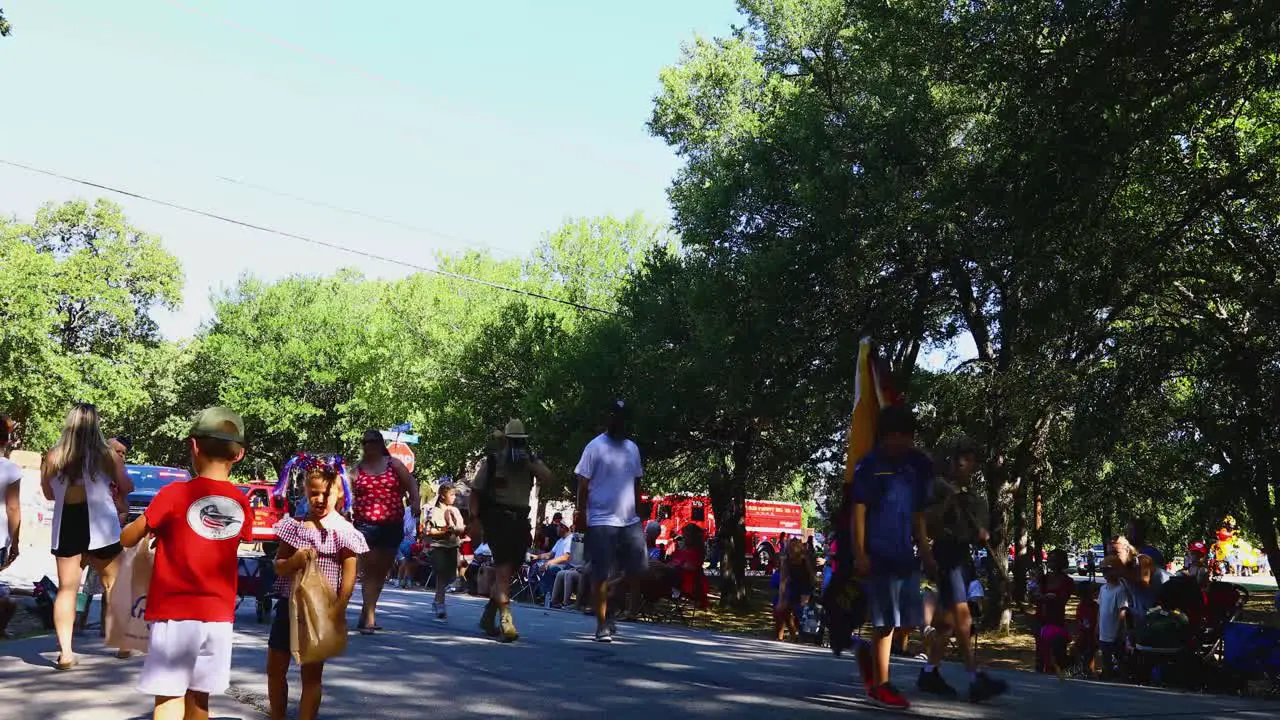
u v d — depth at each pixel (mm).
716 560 39406
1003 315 20984
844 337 24266
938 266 23438
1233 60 13477
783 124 25938
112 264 69812
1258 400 17297
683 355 28016
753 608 30672
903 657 11266
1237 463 18594
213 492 5094
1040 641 14547
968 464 7648
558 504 49250
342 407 66375
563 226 59219
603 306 57375
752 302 25016
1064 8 13898
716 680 7898
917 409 24406
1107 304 18859
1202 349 18297
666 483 35375
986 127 21141
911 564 6848
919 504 6934
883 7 22281
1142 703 7727
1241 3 12484
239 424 5211
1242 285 18797
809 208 23719
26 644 9273
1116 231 17812
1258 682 11391
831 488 29906
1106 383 19391
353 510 10406
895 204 21953
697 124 41812
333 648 5461
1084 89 13617
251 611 12633
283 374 71938
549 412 31312
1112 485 24609
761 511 51281
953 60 19750
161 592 4980
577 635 11055
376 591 10469
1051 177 15023
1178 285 20875
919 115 22406
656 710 6543
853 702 7098
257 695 6645
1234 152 18469
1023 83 15156
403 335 58469
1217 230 20125
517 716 6262
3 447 8617
